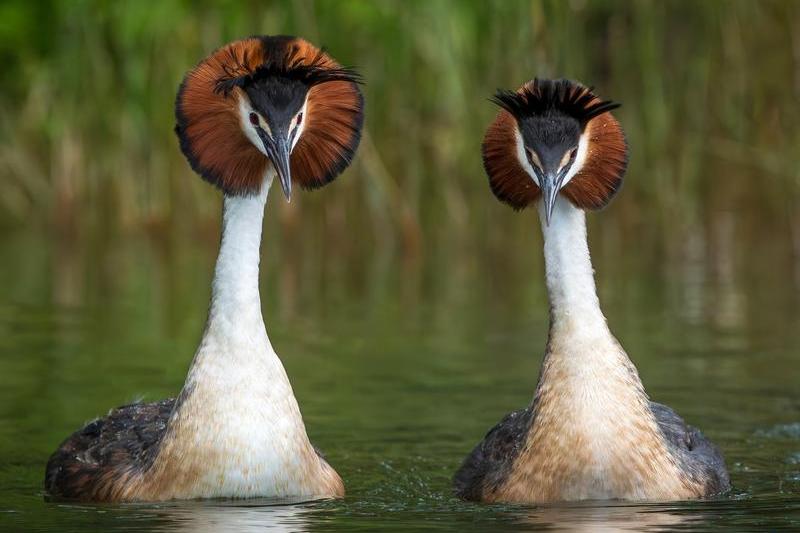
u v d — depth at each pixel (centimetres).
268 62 1073
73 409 1381
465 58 2491
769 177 2728
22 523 988
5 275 2328
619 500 1050
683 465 1088
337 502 1052
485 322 1855
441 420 1356
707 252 2452
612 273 2253
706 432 1307
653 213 2656
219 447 1039
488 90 2472
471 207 2616
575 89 1080
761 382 1494
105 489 1070
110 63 2734
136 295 2102
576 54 2445
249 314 1052
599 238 2662
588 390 1054
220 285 1055
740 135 2662
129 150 2802
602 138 1084
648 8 2572
